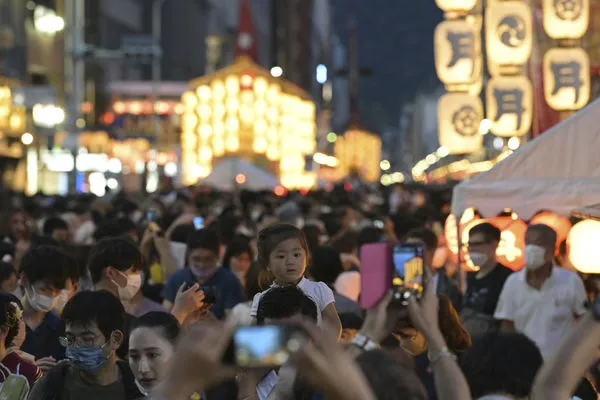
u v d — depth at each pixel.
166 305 21.66
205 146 152.75
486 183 24.17
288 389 8.38
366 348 8.84
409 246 8.99
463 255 27.17
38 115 107.94
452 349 10.23
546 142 23.69
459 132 61.97
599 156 23.42
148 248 25.17
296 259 14.81
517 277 20.30
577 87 55.06
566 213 23.36
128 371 12.67
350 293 21.75
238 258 25.55
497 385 8.74
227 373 6.12
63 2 151.62
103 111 184.38
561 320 19.89
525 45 59.12
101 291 12.58
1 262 18.27
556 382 7.85
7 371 14.02
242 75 152.75
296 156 154.50
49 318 16.78
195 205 52.62
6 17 123.56
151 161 167.75
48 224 33.22
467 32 62.19
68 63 154.75
